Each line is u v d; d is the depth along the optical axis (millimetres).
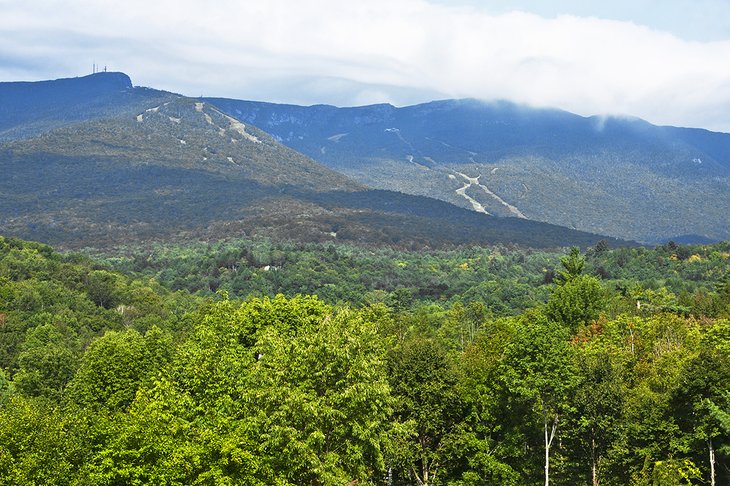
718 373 45812
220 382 42219
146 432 33375
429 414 49906
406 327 87875
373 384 37719
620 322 77562
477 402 52344
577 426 50125
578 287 95188
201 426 36281
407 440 50031
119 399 56156
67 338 109625
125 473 31953
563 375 47781
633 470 47938
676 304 97188
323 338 38469
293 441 34531
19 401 35875
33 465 30688
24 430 32562
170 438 33781
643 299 101000
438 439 52125
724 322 67875
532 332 49344
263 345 42406
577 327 88188
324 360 37938
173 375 49375
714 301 93562
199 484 33156
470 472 49812
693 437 45188
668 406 47562
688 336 68812
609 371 52062
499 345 63562
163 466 32656
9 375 91375
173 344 73812
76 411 42906
